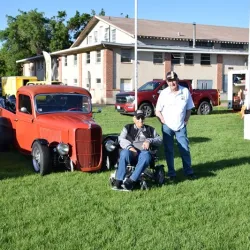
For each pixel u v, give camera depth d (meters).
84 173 8.21
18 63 62.22
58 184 7.41
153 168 7.36
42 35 60.16
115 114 22.73
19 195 6.73
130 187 6.85
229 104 25.44
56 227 5.31
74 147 8.05
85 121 8.36
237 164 9.21
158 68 39.62
